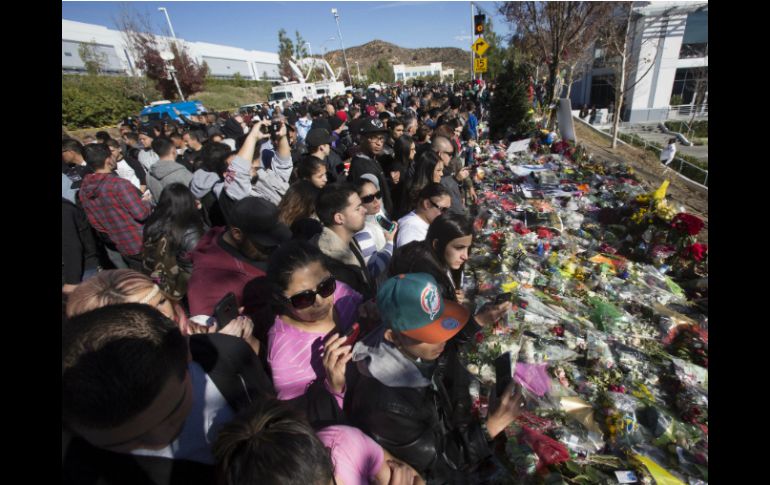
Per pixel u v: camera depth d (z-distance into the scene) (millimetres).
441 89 28859
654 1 22266
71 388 851
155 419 949
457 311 1355
